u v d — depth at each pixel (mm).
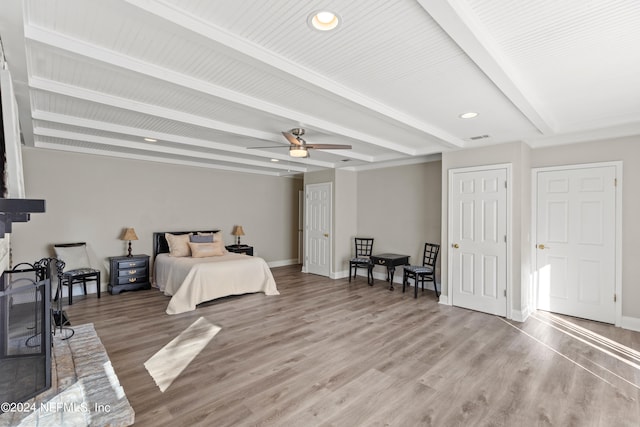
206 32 1814
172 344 3287
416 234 5930
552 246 4336
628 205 3797
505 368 2824
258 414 2164
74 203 5191
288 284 6090
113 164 5566
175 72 2438
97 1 1509
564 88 2740
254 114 3377
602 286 3982
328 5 1660
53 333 2865
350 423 2082
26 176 4797
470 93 2820
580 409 2246
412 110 3238
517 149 4184
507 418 2143
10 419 1776
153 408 2215
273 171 7332
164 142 4504
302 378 2637
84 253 5055
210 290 4695
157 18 1646
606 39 1979
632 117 3465
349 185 6867
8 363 2051
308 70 2391
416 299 5055
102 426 1792
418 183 5910
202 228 6652
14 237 4715
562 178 4242
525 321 4043
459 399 2359
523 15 1741
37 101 2980
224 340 3400
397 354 3092
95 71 2418
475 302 4496
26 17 1745
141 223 5871
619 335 3586
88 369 2336
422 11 1716
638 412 2215
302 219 8531
